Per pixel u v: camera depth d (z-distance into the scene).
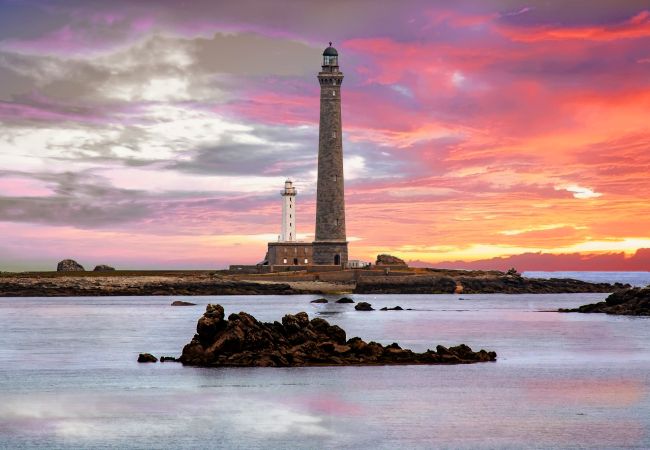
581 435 47.22
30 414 51.97
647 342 94.00
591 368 71.31
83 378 64.62
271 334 71.50
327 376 64.31
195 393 57.91
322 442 45.59
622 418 51.44
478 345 90.50
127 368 69.56
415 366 69.81
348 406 54.25
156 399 56.12
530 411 53.19
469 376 65.75
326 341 72.38
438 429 48.44
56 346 89.50
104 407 53.78
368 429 48.34
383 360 71.00
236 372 66.12
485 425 49.44
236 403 54.91
